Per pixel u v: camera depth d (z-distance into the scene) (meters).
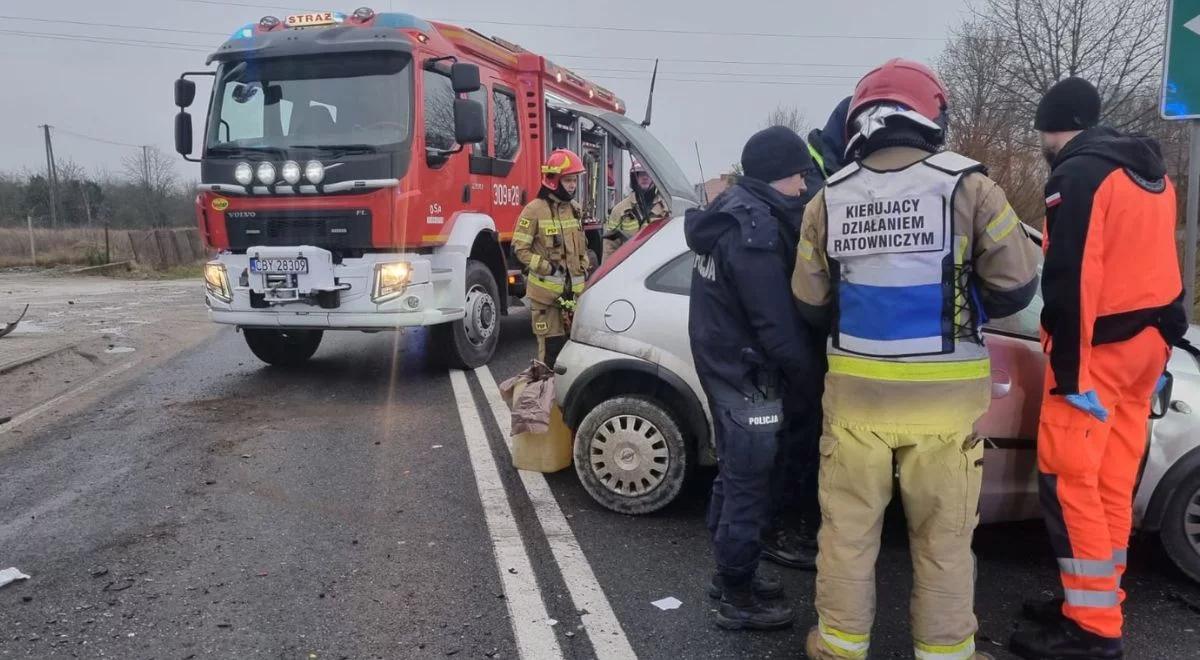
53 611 3.36
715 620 3.27
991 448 3.44
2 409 6.57
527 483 4.80
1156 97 16.36
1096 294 2.78
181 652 3.06
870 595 2.76
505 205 8.56
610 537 4.06
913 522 2.73
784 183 3.06
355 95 6.98
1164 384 3.28
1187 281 4.29
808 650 2.96
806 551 3.76
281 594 3.50
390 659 3.02
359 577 3.65
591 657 3.04
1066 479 2.93
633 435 4.24
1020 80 18.22
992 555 3.81
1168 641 3.08
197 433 5.88
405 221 6.82
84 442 5.67
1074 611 2.92
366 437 5.75
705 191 6.14
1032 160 11.34
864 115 2.73
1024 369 3.43
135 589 3.54
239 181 6.89
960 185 2.55
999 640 3.13
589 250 10.74
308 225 6.85
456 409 6.50
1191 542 3.37
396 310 6.83
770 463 3.09
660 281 4.29
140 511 4.42
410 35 6.98
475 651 3.07
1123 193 2.78
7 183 51.31
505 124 8.62
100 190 50.53
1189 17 4.10
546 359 6.77
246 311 7.03
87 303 14.53
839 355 2.75
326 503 4.52
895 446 2.66
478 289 8.12
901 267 2.59
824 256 2.79
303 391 7.21
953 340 2.61
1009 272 2.55
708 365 3.10
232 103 7.23
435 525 4.21
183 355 9.09
